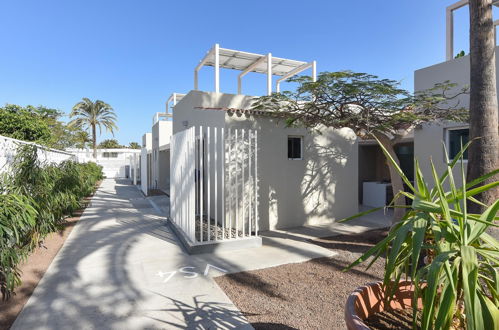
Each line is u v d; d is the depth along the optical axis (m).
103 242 6.46
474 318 1.60
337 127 6.87
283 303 3.71
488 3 4.10
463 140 7.48
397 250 2.03
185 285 4.26
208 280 4.44
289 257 5.45
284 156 8.05
